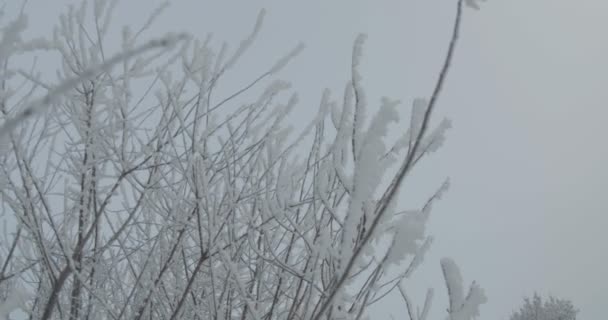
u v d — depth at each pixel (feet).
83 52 9.87
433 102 4.22
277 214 7.64
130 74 10.09
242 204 9.64
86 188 9.58
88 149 9.60
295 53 9.82
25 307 8.32
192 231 10.06
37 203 9.48
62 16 9.87
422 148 6.24
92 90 9.83
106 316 10.81
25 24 3.73
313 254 7.38
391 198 4.56
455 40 4.07
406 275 7.03
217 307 8.35
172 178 10.44
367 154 5.44
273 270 9.79
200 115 9.78
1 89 8.30
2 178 9.26
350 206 5.45
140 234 10.73
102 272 10.34
